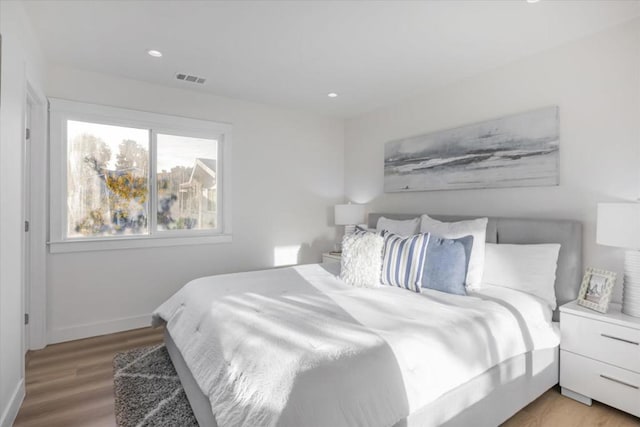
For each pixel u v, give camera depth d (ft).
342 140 14.98
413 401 4.29
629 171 6.94
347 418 3.73
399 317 5.51
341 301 6.39
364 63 9.11
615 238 6.15
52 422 5.90
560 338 6.81
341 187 14.94
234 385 4.28
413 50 8.33
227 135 12.12
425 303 6.30
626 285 6.34
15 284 6.16
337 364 4.02
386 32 7.51
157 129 11.07
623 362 5.95
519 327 6.00
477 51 8.36
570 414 6.21
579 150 7.68
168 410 6.13
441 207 10.82
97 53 8.68
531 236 8.07
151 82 10.64
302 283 7.84
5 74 5.59
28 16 6.93
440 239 7.59
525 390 6.11
